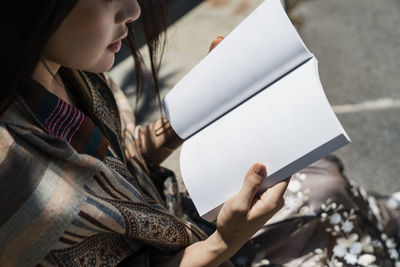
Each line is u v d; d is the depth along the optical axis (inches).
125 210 31.6
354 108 86.0
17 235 27.6
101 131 36.6
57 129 30.6
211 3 107.6
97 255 32.4
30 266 28.4
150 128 44.9
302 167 30.0
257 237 43.1
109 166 34.4
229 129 32.7
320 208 42.6
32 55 23.8
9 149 27.1
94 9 25.3
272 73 31.2
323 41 100.3
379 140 80.1
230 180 32.5
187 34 101.3
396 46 95.3
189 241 37.5
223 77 33.2
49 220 27.8
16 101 27.9
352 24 102.3
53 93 32.3
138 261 36.1
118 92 47.8
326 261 41.2
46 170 28.0
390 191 73.7
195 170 34.1
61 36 26.1
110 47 29.7
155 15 38.2
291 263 41.7
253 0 106.6
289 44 30.1
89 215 29.3
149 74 92.0
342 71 93.0
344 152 79.6
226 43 33.5
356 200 44.9
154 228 33.7
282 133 29.7
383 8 104.2
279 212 43.1
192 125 35.6
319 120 28.1
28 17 22.6
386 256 43.4
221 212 32.8
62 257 29.1
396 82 88.7
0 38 23.1
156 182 46.1
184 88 35.7
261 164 30.0
